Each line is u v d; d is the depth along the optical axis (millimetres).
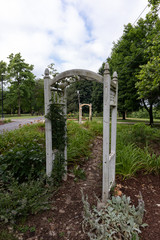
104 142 1791
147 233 1377
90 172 3010
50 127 2252
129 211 1538
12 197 1727
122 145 3525
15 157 2268
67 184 2504
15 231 1498
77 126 6273
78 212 1793
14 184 1902
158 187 2260
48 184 2246
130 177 2523
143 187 2260
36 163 2396
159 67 5406
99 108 22312
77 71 1966
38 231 1500
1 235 1424
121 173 2527
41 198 1840
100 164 3252
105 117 1755
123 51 12250
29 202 1717
